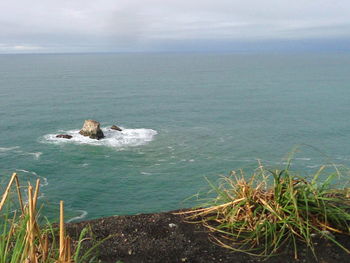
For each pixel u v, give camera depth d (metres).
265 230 4.66
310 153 52.19
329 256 4.25
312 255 4.27
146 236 4.75
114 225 5.05
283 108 101.44
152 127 74.56
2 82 182.25
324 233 4.57
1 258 3.17
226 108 102.06
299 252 4.33
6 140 60.66
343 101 113.56
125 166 47.75
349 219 4.83
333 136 67.31
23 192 27.69
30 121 78.38
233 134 67.94
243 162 49.66
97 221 5.17
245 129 73.00
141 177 43.72
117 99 120.88
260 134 68.50
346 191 5.47
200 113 93.19
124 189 40.19
